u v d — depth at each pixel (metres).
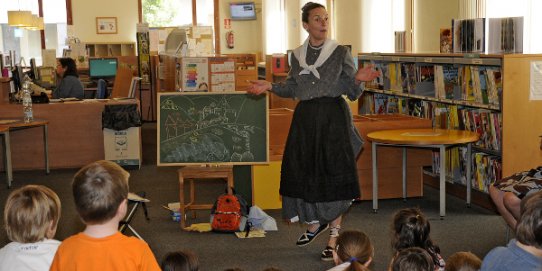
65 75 10.04
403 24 8.58
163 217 5.93
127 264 2.23
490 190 4.01
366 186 6.18
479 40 5.83
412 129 6.10
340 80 4.49
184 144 5.61
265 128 5.63
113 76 13.27
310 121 4.53
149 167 8.48
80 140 8.56
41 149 8.51
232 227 5.26
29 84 8.43
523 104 5.52
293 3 13.75
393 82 7.39
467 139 5.38
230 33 17.03
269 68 10.71
